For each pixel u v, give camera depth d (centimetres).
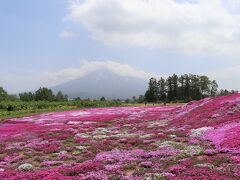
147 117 5575
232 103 3997
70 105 10081
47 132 4191
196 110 4566
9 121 6244
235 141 2383
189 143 2703
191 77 18312
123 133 3838
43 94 16162
